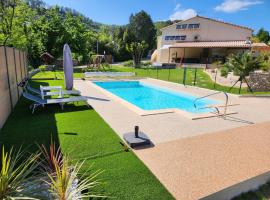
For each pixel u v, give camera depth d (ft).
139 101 41.68
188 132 20.97
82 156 15.48
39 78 58.34
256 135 20.68
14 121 22.95
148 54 199.82
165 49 131.44
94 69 87.61
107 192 11.78
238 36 118.21
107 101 32.86
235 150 17.34
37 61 95.14
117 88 54.60
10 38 74.02
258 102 35.27
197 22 120.26
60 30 96.17
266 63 54.24
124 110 27.94
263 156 16.44
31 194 9.22
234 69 43.78
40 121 22.99
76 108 28.53
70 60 34.14
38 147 16.69
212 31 119.55
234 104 33.47
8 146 16.81
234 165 15.02
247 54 43.01
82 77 62.75
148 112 26.89
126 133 19.16
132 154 16.08
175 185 12.64
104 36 165.48
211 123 23.98
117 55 157.89
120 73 68.28
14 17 75.20
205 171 14.17
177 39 127.65
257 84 46.98
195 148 17.46
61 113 26.12
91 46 135.44
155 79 62.39
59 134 19.38
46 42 94.38
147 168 14.26
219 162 15.37
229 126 23.16
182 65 105.19
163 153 16.40
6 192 8.84
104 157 15.48
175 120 24.50
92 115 25.41
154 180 13.01
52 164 12.36
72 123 22.45
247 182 13.48
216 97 39.09
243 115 27.53
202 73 76.38
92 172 13.51
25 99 33.68
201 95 40.63
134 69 94.58
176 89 46.75
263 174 14.15
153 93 49.29
